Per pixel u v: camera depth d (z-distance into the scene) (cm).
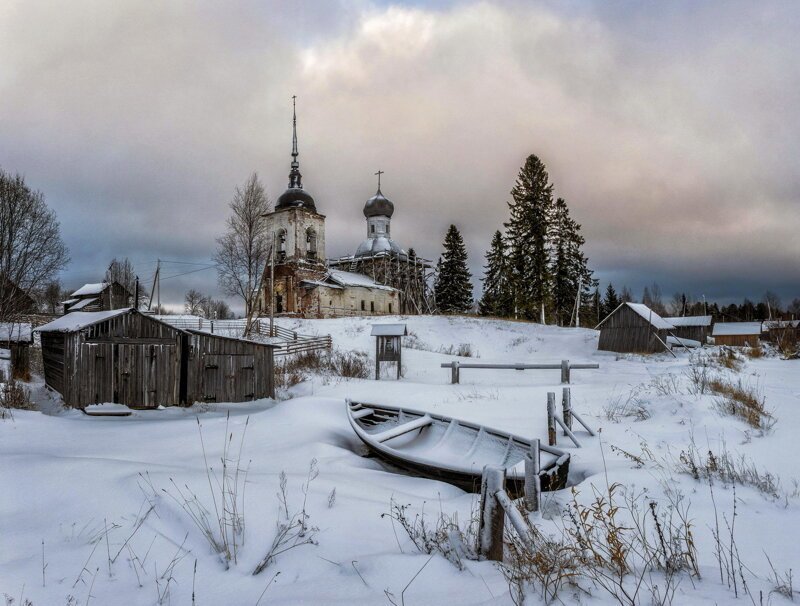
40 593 403
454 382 2395
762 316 12181
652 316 4300
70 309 5716
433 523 595
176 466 777
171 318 5050
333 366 2927
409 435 1206
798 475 804
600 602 357
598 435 1174
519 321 5591
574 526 611
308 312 5891
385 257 7331
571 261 6306
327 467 893
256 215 4825
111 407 1789
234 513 536
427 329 5038
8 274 3469
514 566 436
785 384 1806
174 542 496
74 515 554
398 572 437
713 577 421
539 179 5766
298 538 513
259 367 2095
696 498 702
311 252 6316
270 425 1306
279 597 397
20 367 2561
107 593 408
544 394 1800
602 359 3906
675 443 1035
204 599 400
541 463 864
